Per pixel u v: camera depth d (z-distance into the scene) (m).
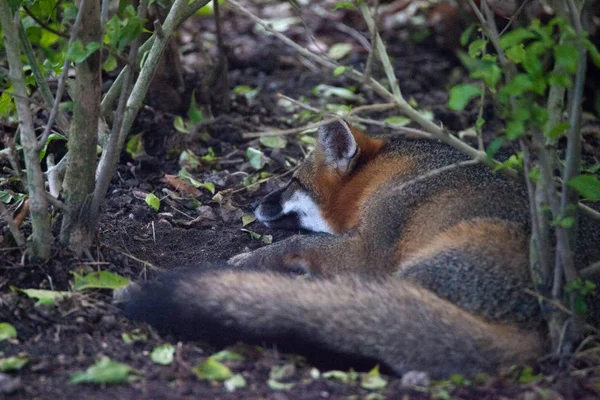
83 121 9.25
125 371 7.56
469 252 9.03
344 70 8.34
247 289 8.53
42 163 12.91
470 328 8.17
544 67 7.79
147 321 8.65
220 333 8.43
